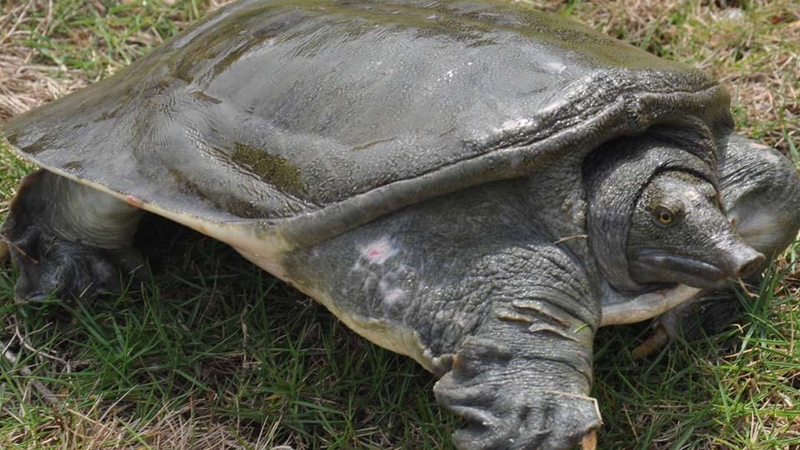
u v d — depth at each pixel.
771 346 3.23
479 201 2.83
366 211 2.78
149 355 3.36
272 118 3.04
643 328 3.34
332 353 3.30
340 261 2.88
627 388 3.18
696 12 4.77
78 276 3.53
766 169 3.20
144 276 3.59
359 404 3.16
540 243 2.84
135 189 3.12
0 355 3.37
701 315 3.28
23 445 3.04
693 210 2.82
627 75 2.87
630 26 4.71
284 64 3.11
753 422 3.03
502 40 2.99
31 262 3.53
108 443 3.06
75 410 3.15
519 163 2.73
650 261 2.89
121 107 3.36
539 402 2.63
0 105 4.35
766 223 3.22
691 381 3.12
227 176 3.01
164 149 3.13
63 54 4.61
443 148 2.75
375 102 2.91
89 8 4.82
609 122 2.79
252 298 3.54
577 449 2.78
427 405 3.10
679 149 2.97
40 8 4.79
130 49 4.62
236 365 3.35
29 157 3.37
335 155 2.87
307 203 2.86
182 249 3.72
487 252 2.81
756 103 4.30
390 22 3.14
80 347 3.43
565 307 2.78
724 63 4.51
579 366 2.72
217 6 4.84
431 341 2.79
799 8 4.71
